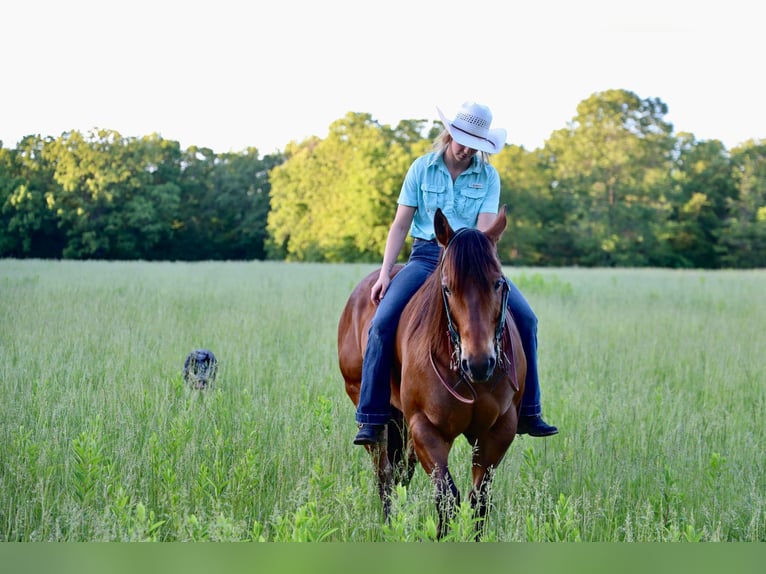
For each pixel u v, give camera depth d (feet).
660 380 30.71
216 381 25.77
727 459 19.11
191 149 242.99
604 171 203.10
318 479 15.87
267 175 255.29
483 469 15.25
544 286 67.31
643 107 211.82
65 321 38.58
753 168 200.64
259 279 82.58
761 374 31.86
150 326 38.22
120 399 22.44
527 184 198.39
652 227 197.16
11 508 15.53
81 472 15.90
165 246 224.12
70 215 196.13
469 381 14.44
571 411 23.08
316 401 22.52
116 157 203.10
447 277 13.87
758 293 74.38
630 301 61.41
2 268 93.25
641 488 17.46
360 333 18.35
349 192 187.01
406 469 17.69
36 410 21.26
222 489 16.38
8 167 196.85
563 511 14.79
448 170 17.16
